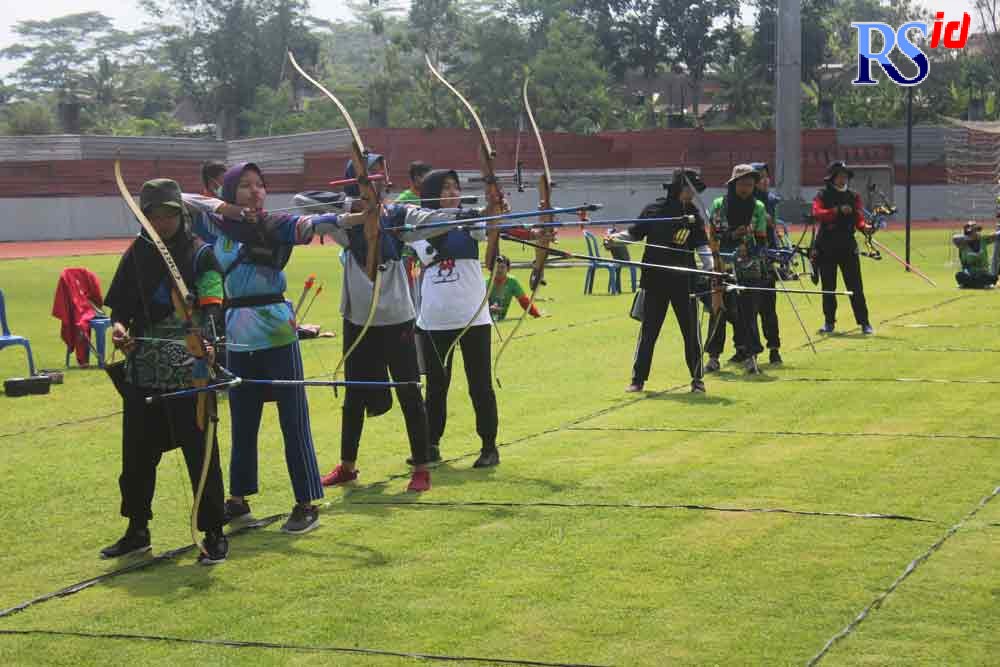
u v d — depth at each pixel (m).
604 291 28.30
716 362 15.21
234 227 8.36
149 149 79.62
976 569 7.08
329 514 8.84
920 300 23.34
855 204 18.33
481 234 9.92
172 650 6.29
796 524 8.13
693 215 13.48
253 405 8.60
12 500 9.43
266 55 113.12
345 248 9.42
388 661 6.04
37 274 39.03
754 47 107.94
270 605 6.92
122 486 7.91
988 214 58.53
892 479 9.26
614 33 109.19
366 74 131.38
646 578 7.14
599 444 10.95
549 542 7.93
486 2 110.44
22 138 77.75
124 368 7.79
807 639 6.13
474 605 6.79
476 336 10.15
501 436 11.48
